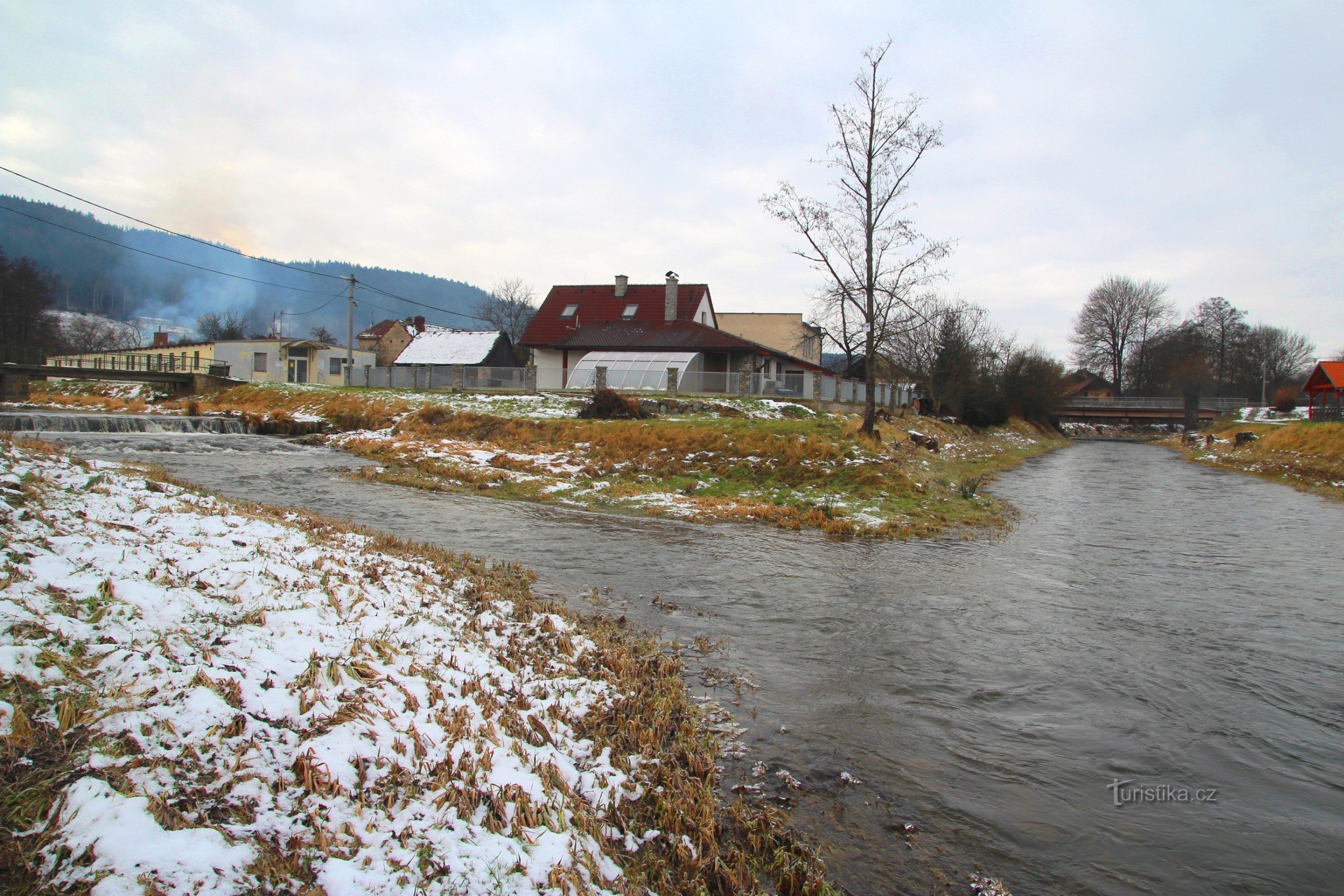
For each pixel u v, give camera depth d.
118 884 3.17
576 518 17.78
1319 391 58.53
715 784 5.76
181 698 4.54
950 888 4.71
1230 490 28.19
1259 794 6.00
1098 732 7.02
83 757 3.88
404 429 31.61
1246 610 11.19
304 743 4.48
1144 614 10.91
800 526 17.58
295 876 3.52
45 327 76.38
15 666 4.37
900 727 6.99
